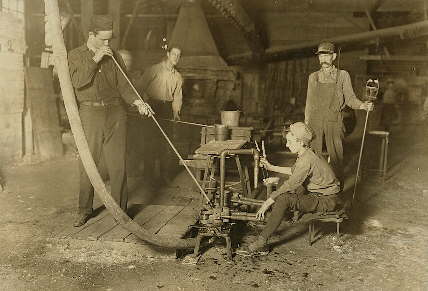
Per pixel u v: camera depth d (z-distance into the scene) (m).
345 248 4.95
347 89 6.10
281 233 5.39
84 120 4.95
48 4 4.05
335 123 6.18
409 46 16.22
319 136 6.22
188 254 4.66
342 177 6.27
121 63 5.18
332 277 4.21
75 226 5.02
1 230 5.25
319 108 6.18
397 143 13.33
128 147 8.41
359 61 15.32
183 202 6.76
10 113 9.04
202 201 5.61
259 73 15.50
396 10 15.71
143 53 15.43
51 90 10.09
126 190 5.31
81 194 5.14
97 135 5.00
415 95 15.55
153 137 8.30
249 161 7.57
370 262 4.58
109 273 4.20
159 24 16.11
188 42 14.23
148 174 8.44
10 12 9.15
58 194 7.00
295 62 15.43
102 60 4.96
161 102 8.20
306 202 4.69
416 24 13.26
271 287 3.98
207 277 4.15
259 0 15.71
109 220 5.25
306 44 14.48
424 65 16.03
